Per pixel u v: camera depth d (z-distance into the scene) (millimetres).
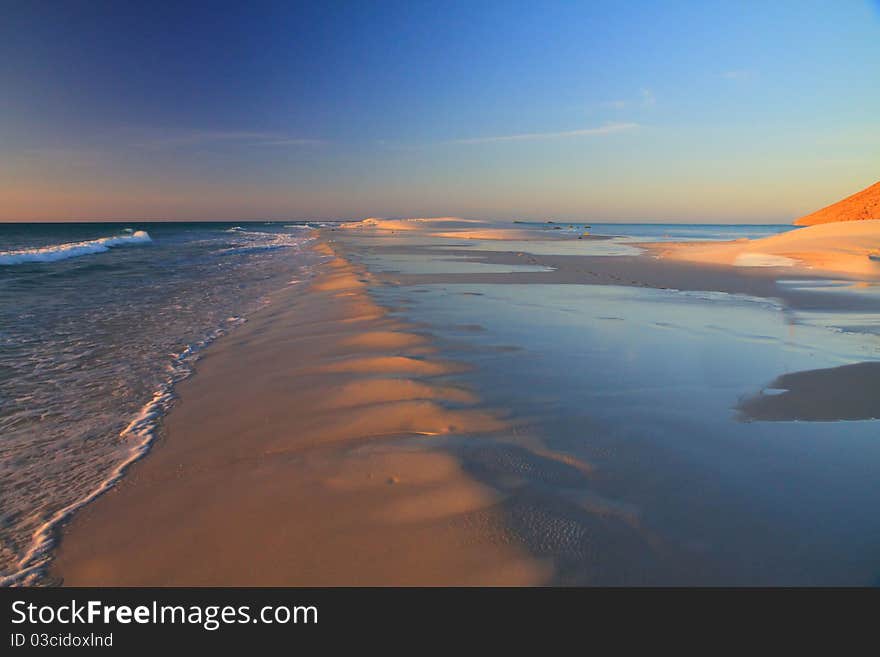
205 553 2686
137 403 5113
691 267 17484
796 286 12945
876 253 18281
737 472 3412
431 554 2541
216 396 5270
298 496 3148
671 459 3596
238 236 54781
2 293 12531
